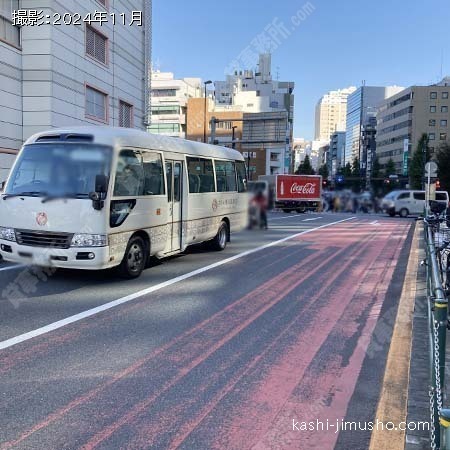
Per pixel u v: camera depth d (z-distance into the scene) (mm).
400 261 10852
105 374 4117
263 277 8570
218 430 3264
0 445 3006
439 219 8180
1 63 16203
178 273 8656
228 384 3998
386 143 113938
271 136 27047
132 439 3113
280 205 37344
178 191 9305
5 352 4566
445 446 1849
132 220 7633
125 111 24234
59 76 17797
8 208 7270
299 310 6410
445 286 5465
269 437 3201
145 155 8062
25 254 7117
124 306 6273
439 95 99750
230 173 11953
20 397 3654
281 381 4094
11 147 16859
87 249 6891
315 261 10617
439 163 56719
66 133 7547
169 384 3955
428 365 4203
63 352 4602
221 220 11477
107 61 21750
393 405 3650
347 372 4328
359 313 6328
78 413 3430
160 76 88375
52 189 7098
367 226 21312
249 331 5430
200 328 5477
